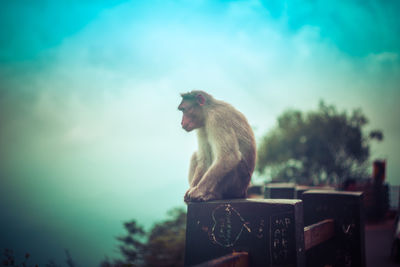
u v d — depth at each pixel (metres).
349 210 4.11
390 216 15.59
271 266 2.74
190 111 4.41
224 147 3.88
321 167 25.41
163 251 13.76
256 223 2.84
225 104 4.27
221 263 2.38
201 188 3.72
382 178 14.98
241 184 3.98
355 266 4.01
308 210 4.30
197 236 3.04
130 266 4.62
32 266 4.09
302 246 2.82
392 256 7.96
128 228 15.05
